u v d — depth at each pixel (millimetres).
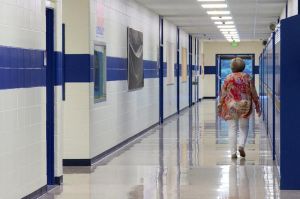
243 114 14070
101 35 14180
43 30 9938
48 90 10656
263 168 12594
